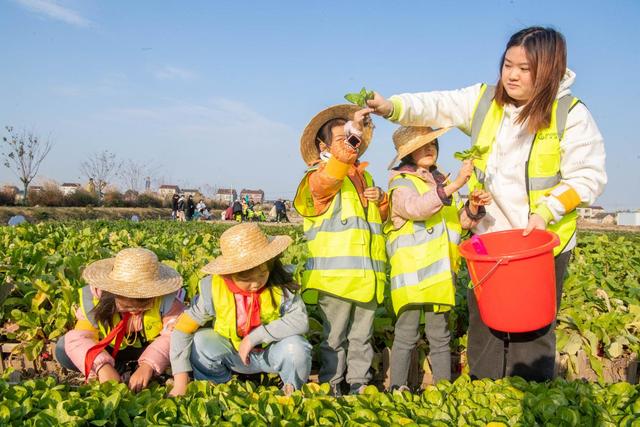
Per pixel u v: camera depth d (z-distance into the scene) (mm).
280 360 4117
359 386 4359
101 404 3217
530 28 3812
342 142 3996
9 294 5559
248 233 4082
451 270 4379
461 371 5340
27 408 3102
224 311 4113
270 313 4156
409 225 4398
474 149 4008
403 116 4203
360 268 4215
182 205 44906
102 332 4387
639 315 5625
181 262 7414
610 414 3225
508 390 3512
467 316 5785
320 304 4402
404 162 4664
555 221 3842
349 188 4391
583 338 5172
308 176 4258
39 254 6695
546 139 3891
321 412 3123
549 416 3209
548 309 3672
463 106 4309
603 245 11086
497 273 3613
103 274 4293
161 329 4398
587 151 3836
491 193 4172
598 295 6273
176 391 4020
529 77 3773
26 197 47281
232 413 3148
